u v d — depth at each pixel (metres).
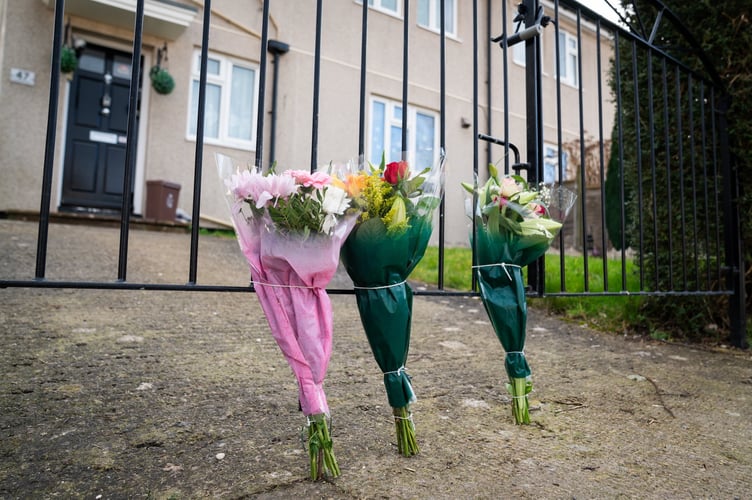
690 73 2.71
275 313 1.10
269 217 1.06
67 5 5.85
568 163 10.13
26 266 3.22
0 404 1.42
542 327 3.02
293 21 7.41
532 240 1.54
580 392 1.85
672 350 2.64
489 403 1.68
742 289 2.72
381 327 1.20
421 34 8.59
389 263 1.19
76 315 2.45
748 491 1.15
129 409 1.45
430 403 1.66
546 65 9.97
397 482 1.10
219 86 7.05
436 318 3.12
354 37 7.89
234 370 1.84
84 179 6.45
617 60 2.58
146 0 5.97
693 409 1.73
